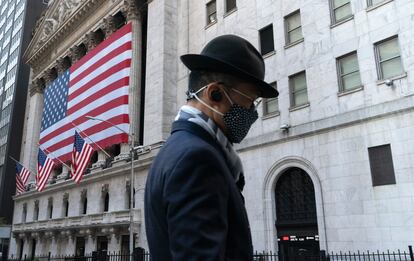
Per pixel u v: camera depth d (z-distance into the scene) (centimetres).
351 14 1817
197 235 122
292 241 1850
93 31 4016
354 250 1572
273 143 2011
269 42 2200
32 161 4875
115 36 3391
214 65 163
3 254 4847
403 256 1426
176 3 3111
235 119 168
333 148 1745
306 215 1823
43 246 3900
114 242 2806
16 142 6419
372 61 1691
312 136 1842
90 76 3547
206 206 127
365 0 1769
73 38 4428
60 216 3731
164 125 2742
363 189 1603
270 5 2219
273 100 2097
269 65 2139
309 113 1884
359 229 1578
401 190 1490
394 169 1527
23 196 4712
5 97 7100
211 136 156
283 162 1948
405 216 1458
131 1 3434
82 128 3478
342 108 1755
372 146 1619
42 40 5244
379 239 1509
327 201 1712
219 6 2609
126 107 3067
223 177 137
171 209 129
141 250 2130
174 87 2881
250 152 2122
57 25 4912
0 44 8200
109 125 3141
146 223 155
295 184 1914
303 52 1980
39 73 5234
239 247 138
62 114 3938
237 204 142
